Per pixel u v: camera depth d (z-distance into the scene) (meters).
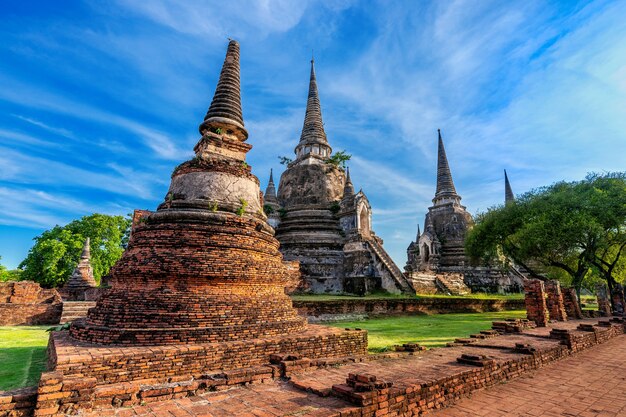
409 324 21.17
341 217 36.75
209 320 9.27
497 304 32.12
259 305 10.34
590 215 24.23
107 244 42.28
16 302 22.23
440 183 54.50
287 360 8.43
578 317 21.77
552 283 20.28
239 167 12.29
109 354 7.34
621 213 24.33
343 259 34.41
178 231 10.09
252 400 6.29
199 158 11.86
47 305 21.45
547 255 27.41
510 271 44.12
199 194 11.38
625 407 6.88
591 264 28.61
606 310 25.67
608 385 8.34
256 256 10.99
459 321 22.89
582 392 7.82
